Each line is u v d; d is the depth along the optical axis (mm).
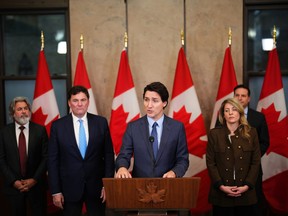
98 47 4031
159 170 2279
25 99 3244
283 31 4012
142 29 3992
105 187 1897
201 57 3979
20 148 3174
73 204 2758
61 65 4164
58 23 4145
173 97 3721
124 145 2365
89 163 2762
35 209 3215
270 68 3695
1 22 4172
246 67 4000
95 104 3871
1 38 4160
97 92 4055
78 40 4039
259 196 3213
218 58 3967
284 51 4027
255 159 2762
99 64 4039
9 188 3146
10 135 3180
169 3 3965
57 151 2768
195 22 3961
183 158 2350
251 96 4074
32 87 4215
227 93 3689
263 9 3979
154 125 2359
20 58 4191
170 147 2318
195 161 3676
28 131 3229
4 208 3996
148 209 1916
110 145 2877
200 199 3701
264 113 3680
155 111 2254
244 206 2840
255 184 2943
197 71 3988
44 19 4152
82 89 2734
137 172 2301
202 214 3928
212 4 3951
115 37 4016
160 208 1908
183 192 1874
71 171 2732
